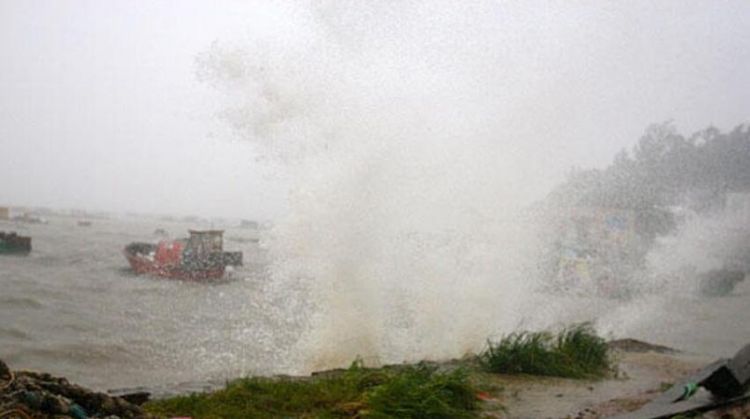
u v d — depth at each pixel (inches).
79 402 229.5
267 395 301.7
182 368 676.1
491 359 410.6
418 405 279.6
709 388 313.4
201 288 1501.0
